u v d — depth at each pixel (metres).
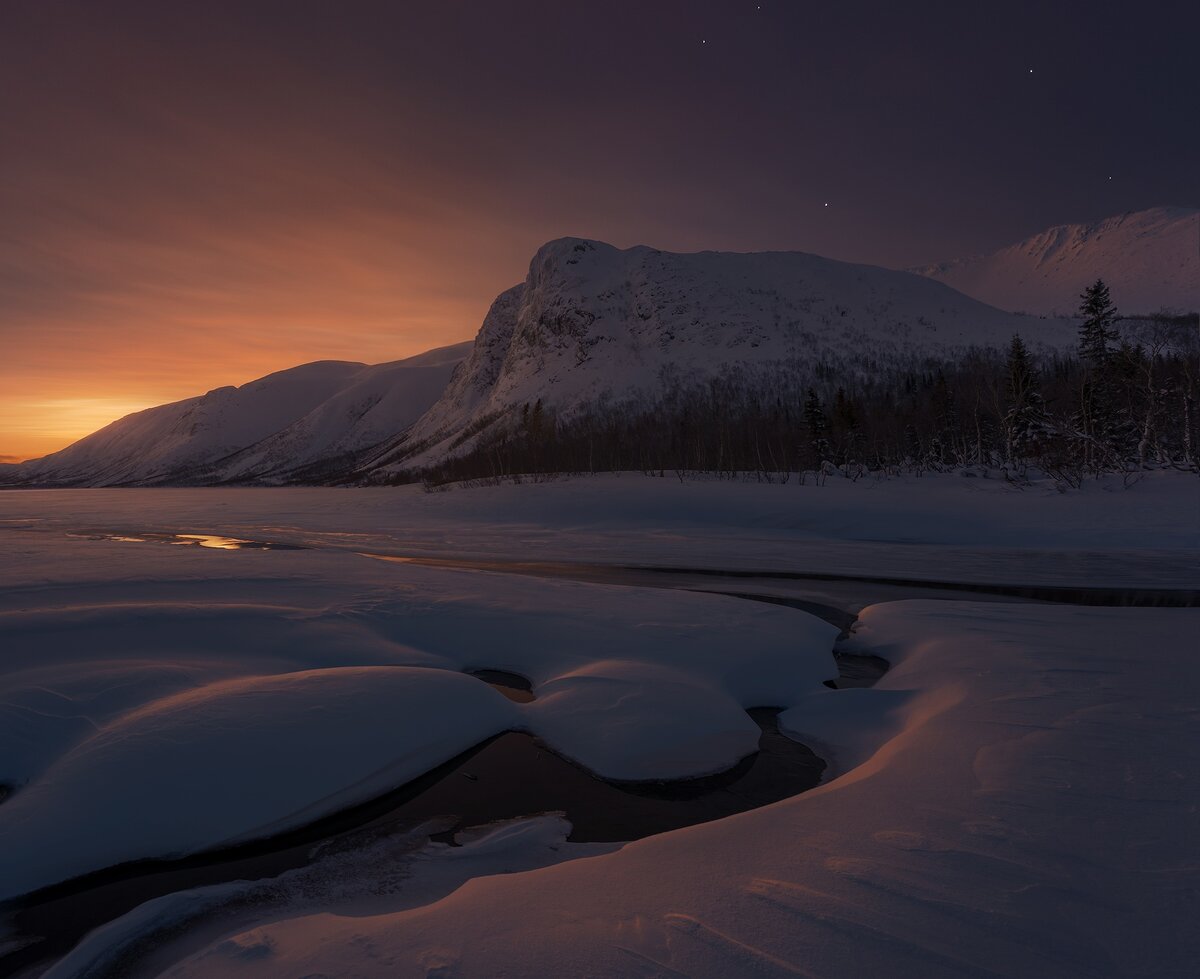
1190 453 29.34
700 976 2.50
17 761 5.18
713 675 7.56
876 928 2.76
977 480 33.78
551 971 2.58
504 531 26.03
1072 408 42.69
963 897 2.96
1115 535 20.72
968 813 3.81
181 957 3.31
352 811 4.84
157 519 32.81
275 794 4.78
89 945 3.42
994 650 7.88
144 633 7.98
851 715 6.60
